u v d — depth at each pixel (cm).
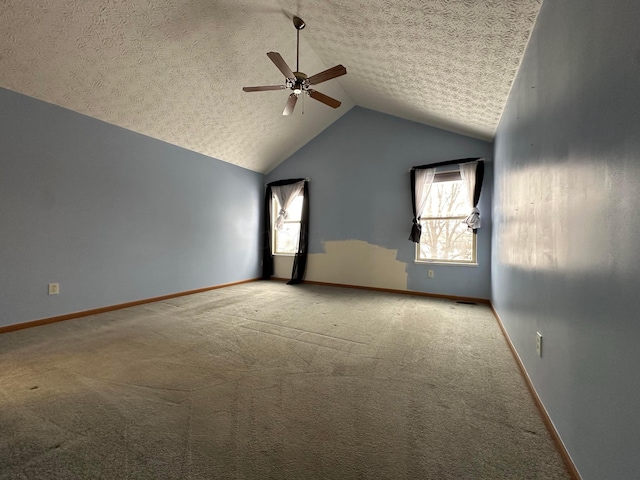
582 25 108
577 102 112
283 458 116
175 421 139
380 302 388
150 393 163
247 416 143
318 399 159
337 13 247
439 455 118
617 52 83
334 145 518
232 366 198
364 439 128
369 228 482
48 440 125
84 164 315
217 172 487
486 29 193
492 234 373
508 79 235
